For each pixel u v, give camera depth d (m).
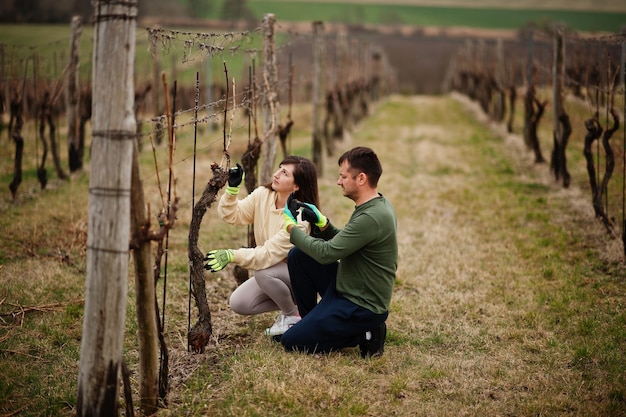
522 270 6.24
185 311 5.13
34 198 8.52
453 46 48.84
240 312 4.68
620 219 7.55
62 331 4.66
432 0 73.50
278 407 3.65
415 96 37.81
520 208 8.66
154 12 40.09
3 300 5.00
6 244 6.60
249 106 5.61
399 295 5.62
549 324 4.94
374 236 4.07
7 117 15.40
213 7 43.50
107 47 2.86
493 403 3.73
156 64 13.93
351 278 4.23
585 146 7.25
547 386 3.95
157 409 3.54
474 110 22.66
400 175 10.98
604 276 6.01
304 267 4.42
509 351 4.49
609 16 65.56
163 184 9.40
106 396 3.12
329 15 62.50
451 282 5.93
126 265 3.05
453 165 12.04
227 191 4.43
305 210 4.23
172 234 7.29
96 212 2.97
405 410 3.66
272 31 6.46
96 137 2.93
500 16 65.56
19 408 3.62
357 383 3.96
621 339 4.58
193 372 4.10
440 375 4.08
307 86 22.95
